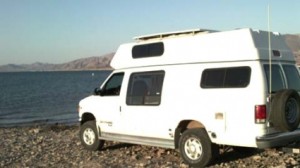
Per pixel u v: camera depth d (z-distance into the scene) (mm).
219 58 9492
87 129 12602
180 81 10141
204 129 9695
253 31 9211
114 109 11617
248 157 10656
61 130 19203
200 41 9945
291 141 9273
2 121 27672
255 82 8844
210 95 9500
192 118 9797
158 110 10508
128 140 11391
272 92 8953
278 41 9695
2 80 120438
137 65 11203
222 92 9305
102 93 12211
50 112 33219
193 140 9805
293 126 8891
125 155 11734
